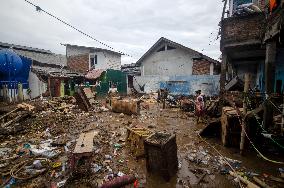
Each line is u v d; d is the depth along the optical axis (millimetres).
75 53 31031
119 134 8469
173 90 22984
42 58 29234
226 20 10742
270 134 7047
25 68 20719
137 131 6441
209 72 21781
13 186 4566
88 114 13023
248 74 6383
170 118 12273
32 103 15773
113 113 13867
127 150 6738
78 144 5277
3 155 6344
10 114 11227
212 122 8125
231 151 6734
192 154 6453
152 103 18891
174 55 24141
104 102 19047
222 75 11367
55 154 6277
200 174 5188
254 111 7555
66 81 23656
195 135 8648
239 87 11695
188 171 5371
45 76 21875
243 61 17641
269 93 8141
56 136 8359
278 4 6977
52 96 21875
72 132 8922
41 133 8695
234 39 10539
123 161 5898
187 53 23203
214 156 6332
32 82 21234
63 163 5680
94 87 22812
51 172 5188
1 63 18297
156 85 24531
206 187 4598
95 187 4527
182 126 10305
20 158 6121
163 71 25141
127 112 13430
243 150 6383
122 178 4582
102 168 5434
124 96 24656
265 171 5336
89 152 4859
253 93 9047
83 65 30297
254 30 9891
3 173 5117
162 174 4879
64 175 5047
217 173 5246
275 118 8086
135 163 5781
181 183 4758
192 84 21594
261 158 6172
